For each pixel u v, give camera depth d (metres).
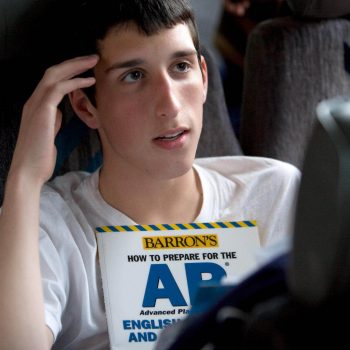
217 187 4.15
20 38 4.09
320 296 1.39
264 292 1.61
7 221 3.52
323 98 5.26
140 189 3.90
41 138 3.64
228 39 8.48
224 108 4.93
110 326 3.76
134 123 3.69
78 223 3.87
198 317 1.69
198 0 7.76
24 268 3.44
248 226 3.94
